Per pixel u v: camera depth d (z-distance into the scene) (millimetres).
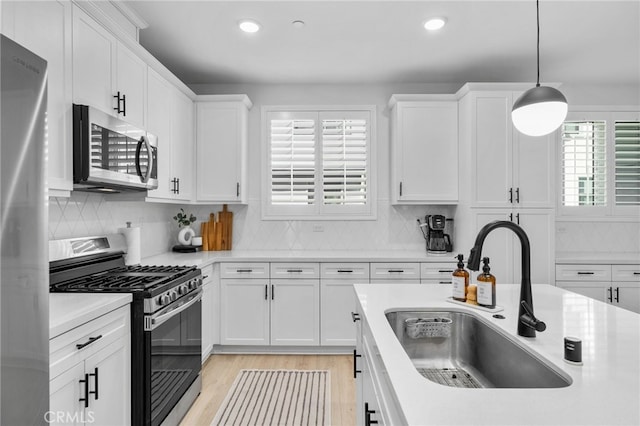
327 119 3842
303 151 3830
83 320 1454
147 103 2615
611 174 3766
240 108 3562
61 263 2074
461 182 3441
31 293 1040
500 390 880
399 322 1661
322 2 2381
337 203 3840
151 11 2473
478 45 2992
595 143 3766
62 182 1749
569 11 2482
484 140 3223
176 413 2184
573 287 3281
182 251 3605
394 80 3758
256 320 3326
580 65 3396
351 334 3311
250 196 3877
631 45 2988
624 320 1479
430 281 3283
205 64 3352
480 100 3229
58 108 1724
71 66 1817
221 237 3809
